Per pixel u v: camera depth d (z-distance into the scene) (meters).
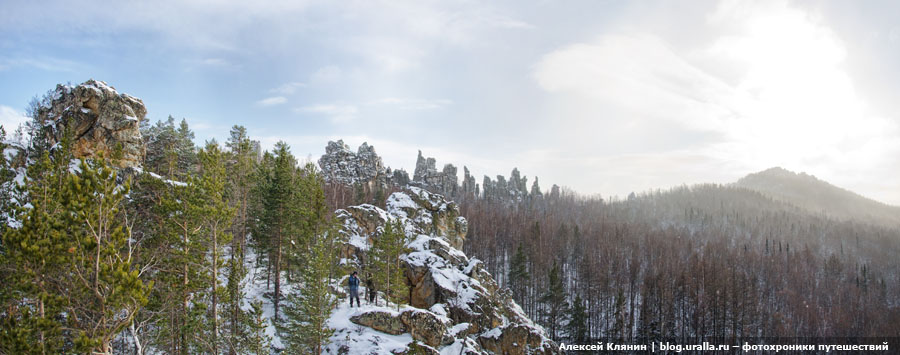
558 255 127.44
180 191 30.41
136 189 32.84
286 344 37.34
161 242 30.11
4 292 19.19
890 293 149.88
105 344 17.77
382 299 51.94
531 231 125.12
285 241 45.81
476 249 114.69
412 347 37.00
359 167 153.00
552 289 78.62
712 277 95.94
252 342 30.67
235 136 59.50
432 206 83.00
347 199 111.69
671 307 89.44
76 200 17.77
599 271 109.19
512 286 90.81
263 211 49.09
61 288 17.75
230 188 50.94
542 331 60.97
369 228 65.62
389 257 50.38
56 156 28.34
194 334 29.55
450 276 56.88
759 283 130.75
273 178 48.62
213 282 31.11
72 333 18.27
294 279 49.78
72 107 43.91
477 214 141.38
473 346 44.94
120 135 45.12
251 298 44.47
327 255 42.75
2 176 28.00
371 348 36.75
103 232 18.69
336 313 41.25
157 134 66.50
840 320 107.50
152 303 28.02
